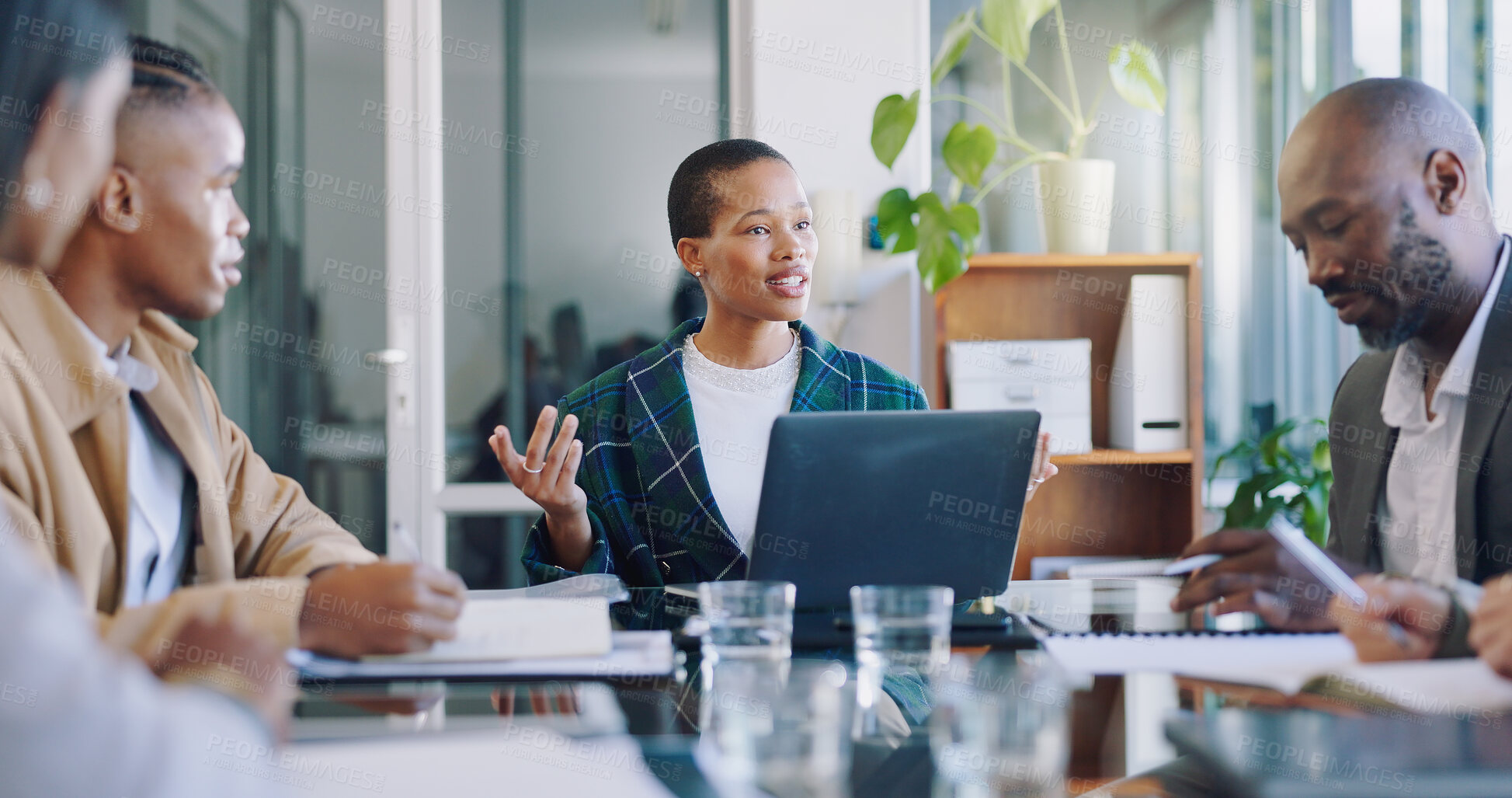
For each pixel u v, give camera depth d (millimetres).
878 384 1686
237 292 2934
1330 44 2928
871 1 2975
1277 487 2691
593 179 3066
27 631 368
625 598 1223
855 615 953
